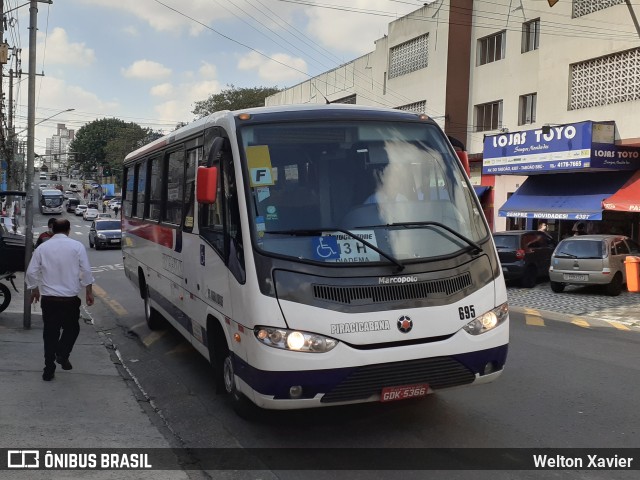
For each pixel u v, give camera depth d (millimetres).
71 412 5715
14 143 53938
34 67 9938
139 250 10367
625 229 21062
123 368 7824
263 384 4590
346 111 5609
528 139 21938
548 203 21656
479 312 4953
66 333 7016
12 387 6402
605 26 20562
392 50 33562
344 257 4781
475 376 4961
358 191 5156
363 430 5402
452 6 28203
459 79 28531
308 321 4527
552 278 16297
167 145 8188
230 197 5207
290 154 5191
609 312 13219
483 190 27125
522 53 25375
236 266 4980
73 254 6750
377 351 4582
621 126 20031
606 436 5270
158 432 5316
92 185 124750
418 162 5477
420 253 4965
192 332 6848
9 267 10672
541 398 6363
